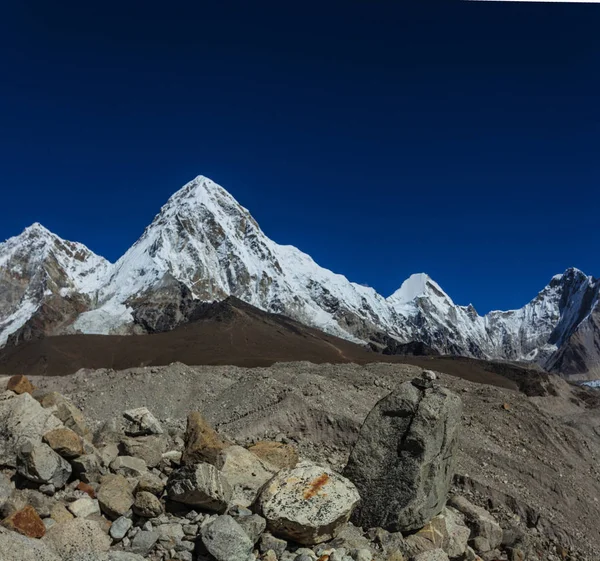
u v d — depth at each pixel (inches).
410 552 455.8
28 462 395.9
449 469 536.4
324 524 406.3
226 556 355.9
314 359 4581.7
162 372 1155.3
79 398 1106.7
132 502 409.4
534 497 847.1
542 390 3855.8
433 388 544.4
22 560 300.7
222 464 473.4
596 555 761.6
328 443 850.1
